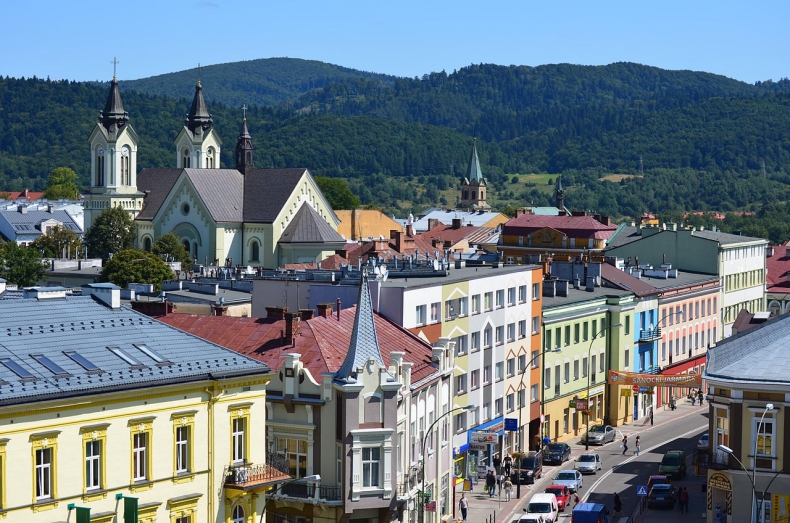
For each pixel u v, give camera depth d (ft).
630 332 545.44
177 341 238.07
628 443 486.79
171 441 222.69
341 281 367.86
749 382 290.97
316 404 267.18
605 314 526.98
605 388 531.09
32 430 197.26
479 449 394.52
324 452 267.59
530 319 451.53
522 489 397.39
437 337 370.73
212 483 230.68
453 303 384.06
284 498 266.16
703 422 543.39
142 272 631.97
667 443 486.79
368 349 267.59
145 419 216.74
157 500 219.82
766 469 291.58
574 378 498.28
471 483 395.55
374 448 266.16
